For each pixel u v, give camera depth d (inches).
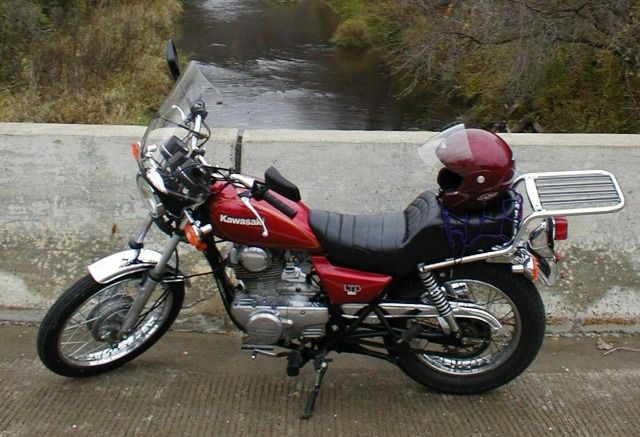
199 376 147.6
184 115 130.3
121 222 168.1
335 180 168.2
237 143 167.6
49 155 166.2
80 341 144.2
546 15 513.7
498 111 577.9
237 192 128.0
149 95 608.7
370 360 155.9
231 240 129.0
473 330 136.5
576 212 123.0
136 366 149.9
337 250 128.5
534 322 136.4
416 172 168.4
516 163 167.5
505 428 134.7
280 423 134.0
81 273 166.2
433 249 128.7
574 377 151.3
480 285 137.1
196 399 140.0
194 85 135.0
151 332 148.0
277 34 1171.9
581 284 168.4
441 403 141.7
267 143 166.9
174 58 128.3
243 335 163.8
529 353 138.6
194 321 165.0
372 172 168.4
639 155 167.5
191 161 124.3
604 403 142.9
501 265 134.8
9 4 627.2
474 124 585.6
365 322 135.2
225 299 137.4
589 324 166.9
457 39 579.2
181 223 131.0
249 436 130.2
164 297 146.5
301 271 132.5
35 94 542.0
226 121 715.4
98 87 592.4
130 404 137.7
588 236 169.8
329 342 136.6
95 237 167.8
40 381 143.6
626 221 169.5
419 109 740.7
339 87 863.7
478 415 138.3
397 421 135.8
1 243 167.3
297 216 128.8
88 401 138.1
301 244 128.0
